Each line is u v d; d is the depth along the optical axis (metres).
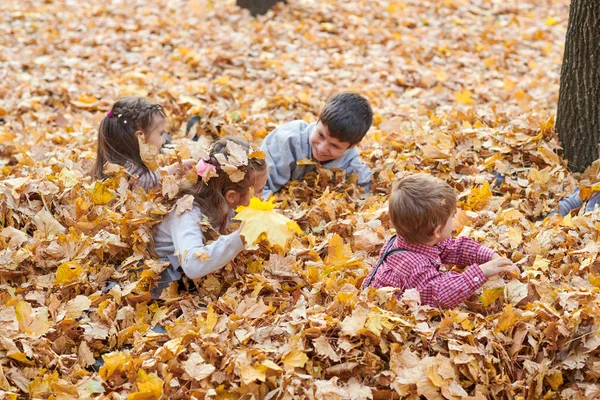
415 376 2.69
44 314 3.08
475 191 4.00
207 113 5.51
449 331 2.88
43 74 6.94
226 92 6.27
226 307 3.16
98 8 9.02
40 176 4.09
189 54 7.35
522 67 7.47
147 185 3.94
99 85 6.60
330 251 3.52
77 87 6.46
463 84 6.83
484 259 3.27
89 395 2.66
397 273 3.12
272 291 3.31
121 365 2.78
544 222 3.74
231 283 3.39
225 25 8.63
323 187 4.36
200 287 3.36
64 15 8.87
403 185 3.08
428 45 7.94
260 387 2.68
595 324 2.84
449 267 3.38
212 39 8.02
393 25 8.73
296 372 2.74
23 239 3.55
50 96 6.37
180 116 5.57
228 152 3.36
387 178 4.38
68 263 3.36
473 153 4.51
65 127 5.61
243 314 3.08
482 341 2.87
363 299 3.00
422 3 9.49
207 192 3.44
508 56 7.75
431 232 3.05
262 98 6.24
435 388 2.67
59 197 3.88
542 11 9.47
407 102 6.39
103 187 3.78
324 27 8.55
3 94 6.34
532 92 6.61
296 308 3.10
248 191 3.40
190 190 3.44
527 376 2.75
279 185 4.38
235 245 3.10
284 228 2.90
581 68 4.18
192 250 3.19
